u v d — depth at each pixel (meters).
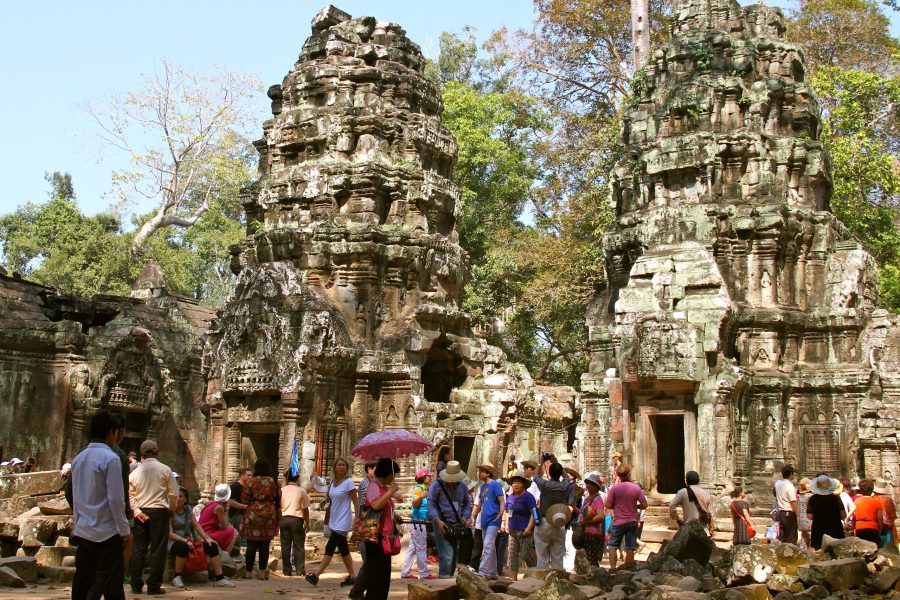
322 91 37.72
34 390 33.59
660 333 31.33
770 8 38.66
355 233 35.53
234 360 33.62
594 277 48.09
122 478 12.08
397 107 37.94
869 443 30.86
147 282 47.00
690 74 37.47
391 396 34.88
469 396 36.97
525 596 14.71
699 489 21.06
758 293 34.38
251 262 37.88
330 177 36.31
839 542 17.25
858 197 43.47
